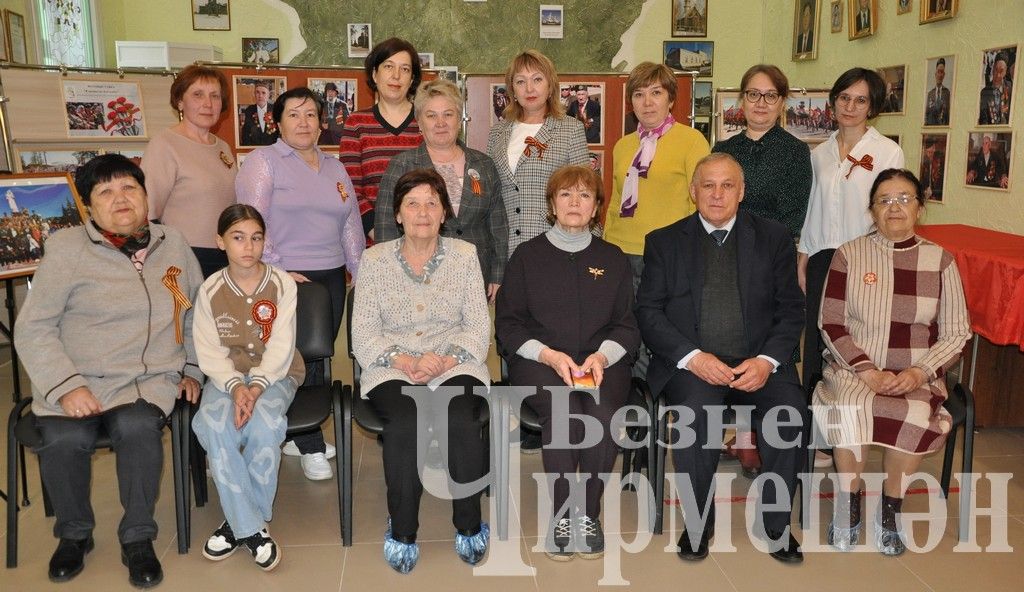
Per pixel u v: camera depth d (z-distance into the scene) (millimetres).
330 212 3039
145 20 6750
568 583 2428
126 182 2475
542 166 3117
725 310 2730
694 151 3090
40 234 3133
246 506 2484
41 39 5527
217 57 6746
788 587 2402
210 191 3154
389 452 2428
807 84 6469
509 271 2803
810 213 3301
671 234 2811
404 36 6887
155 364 2553
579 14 6953
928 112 4820
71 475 2400
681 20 7074
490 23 6898
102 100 4074
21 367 4680
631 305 2791
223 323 2625
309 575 2469
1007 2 4090
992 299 3148
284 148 2980
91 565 2520
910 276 2695
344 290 3176
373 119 3375
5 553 2588
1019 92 4012
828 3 6082
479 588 2400
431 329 2721
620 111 4527
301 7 6816
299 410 2594
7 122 3736
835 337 2752
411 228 2602
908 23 5020
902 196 2648
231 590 2383
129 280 2523
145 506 2428
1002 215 4168
